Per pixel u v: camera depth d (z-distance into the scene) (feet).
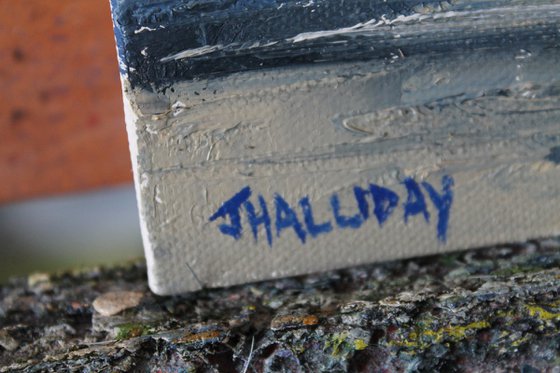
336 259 0.56
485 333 0.52
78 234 0.94
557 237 0.57
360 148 0.54
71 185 0.76
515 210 0.56
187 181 0.53
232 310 0.55
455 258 0.57
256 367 0.52
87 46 0.70
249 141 0.53
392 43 0.52
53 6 0.68
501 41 0.53
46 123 0.73
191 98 0.52
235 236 0.54
